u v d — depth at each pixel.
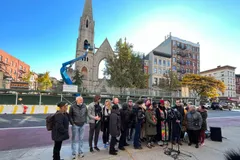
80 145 4.62
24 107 15.72
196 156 4.79
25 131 8.07
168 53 52.03
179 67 52.22
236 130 9.17
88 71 44.41
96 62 45.91
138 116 5.40
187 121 6.06
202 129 6.12
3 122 10.48
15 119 11.82
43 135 7.33
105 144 5.45
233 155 1.50
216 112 25.28
